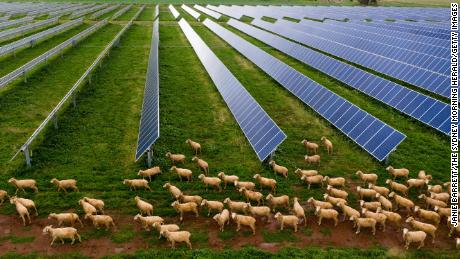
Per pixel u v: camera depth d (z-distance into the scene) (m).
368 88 35.25
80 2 146.25
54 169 23.19
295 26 69.44
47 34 60.81
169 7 120.69
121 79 40.25
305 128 29.12
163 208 19.89
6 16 91.31
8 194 20.84
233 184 22.19
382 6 131.38
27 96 34.62
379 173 23.17
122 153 25.28
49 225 18.50
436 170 23.38
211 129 28.92
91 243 17.33
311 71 43.53
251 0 163.12
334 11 100.88
